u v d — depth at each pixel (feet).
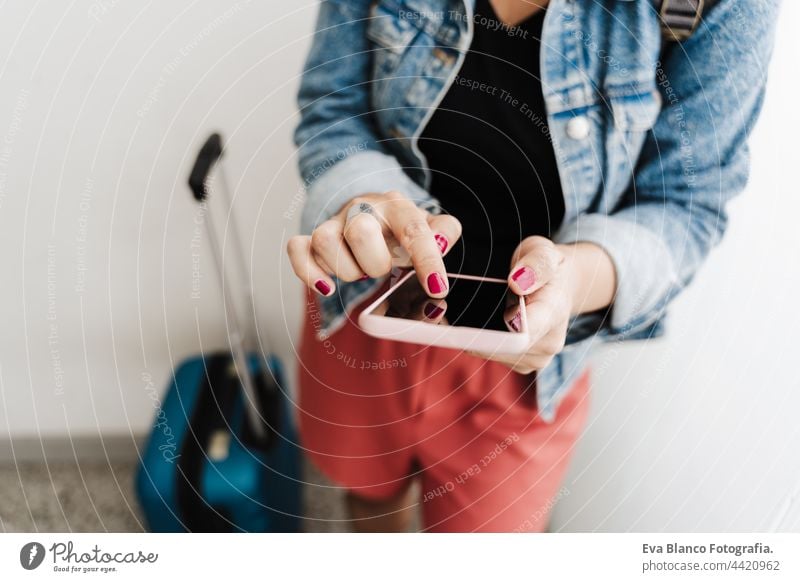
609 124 1.48
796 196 1.82
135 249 2.17
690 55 1.40
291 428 2.18
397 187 1.52
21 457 2.48
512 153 1.54
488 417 1.73
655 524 2.09
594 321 1.53
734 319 1.96
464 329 1.19
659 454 2.08
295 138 1.64
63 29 1.82
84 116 1.93
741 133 1.45
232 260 2.15
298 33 1.83
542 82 1.47
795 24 1.63
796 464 1.92
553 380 1.65
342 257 1.32
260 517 1.86
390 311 1.26
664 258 1.45
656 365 2.02
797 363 1.93
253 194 2.04
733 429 1.99
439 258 1.28
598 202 1.54
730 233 1.89
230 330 1.91
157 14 1.82
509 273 1.41
